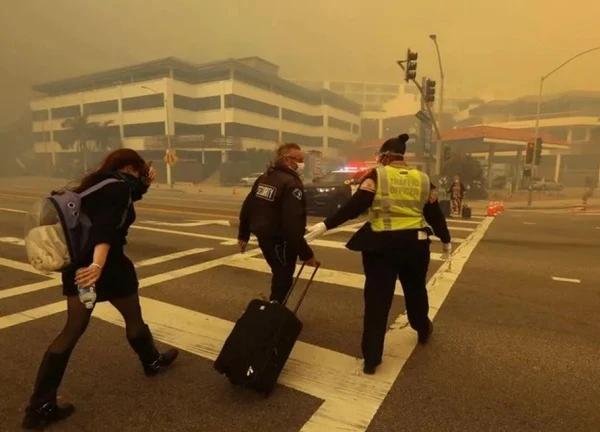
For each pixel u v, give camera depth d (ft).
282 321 9.32
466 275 20.83
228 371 9.06
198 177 203.41
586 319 14.73
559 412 9.00
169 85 201.57
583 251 27.48
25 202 63.41
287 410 8.94
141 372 10.59
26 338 12.84
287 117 251.39
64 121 230.07
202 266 22.33
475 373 10.68
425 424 8.52
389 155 10.68
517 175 143.13
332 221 10.30
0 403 9.20
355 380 10.23
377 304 10.44
